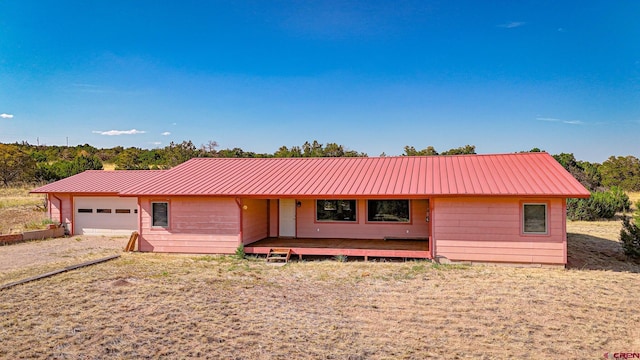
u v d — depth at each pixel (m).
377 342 7.21
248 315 8.63
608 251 15.77
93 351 6.88
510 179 13.98
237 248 14.86
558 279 11.44
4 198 29.23
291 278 11.82
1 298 9.74
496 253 13.26
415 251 13.75
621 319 8.27
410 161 17.53
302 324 8.10
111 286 10.87
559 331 7.66
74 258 14.86
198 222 15.45
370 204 17.09
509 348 6.93
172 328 7.88
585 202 25.70
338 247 14.93
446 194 13.16
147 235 15.86
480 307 9.05
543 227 12.97
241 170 17.72
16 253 15.91
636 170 42.44
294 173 16.83
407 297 9.86
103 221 21.20
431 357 6.62
